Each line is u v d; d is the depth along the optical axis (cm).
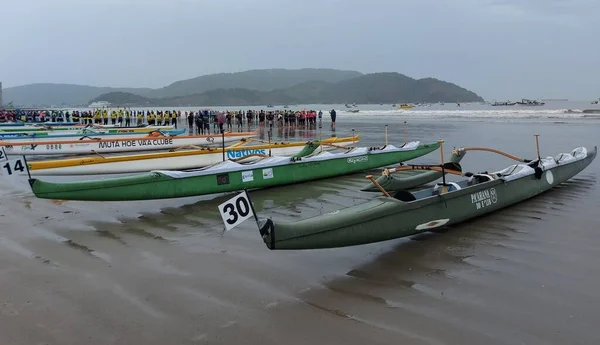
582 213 754
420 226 611
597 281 483
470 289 470
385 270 525
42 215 802
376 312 423
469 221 717
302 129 3128
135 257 581
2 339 378
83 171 1157
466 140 1966
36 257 585
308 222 512
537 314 413
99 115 3759
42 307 439
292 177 1054
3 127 2773
